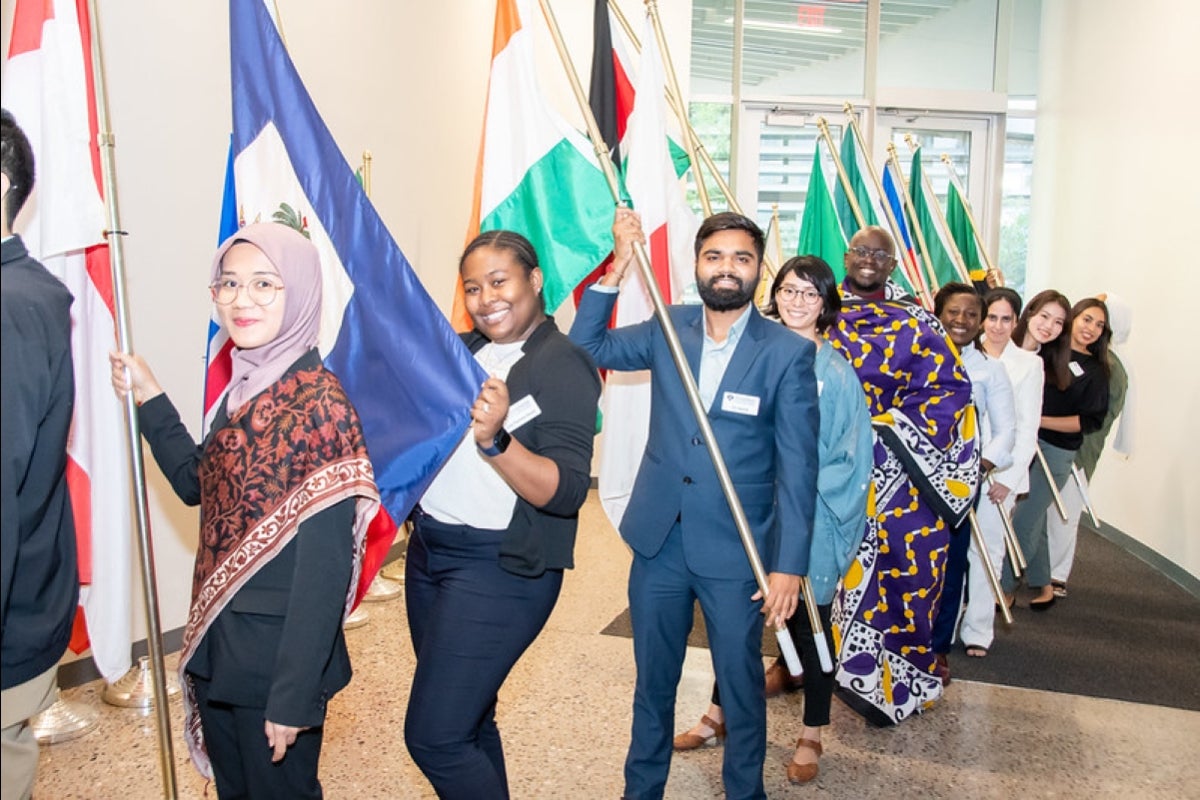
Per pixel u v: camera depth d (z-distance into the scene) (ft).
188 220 12.31
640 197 10.12
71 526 5.12
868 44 27.32
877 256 11.32
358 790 9.09
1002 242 28.73
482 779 6.44
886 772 9.86
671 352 7.66
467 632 6.44
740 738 8.00
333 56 14.75
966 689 12.26
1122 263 21.53
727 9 26.78
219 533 5.43
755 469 7.91
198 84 12.37
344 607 5.60
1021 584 17.60
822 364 9.05
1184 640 14.42
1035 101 28.17
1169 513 18.72
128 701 10.68
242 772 5.76
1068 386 15.57
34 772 5.11
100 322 7.91
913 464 10.97
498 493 6.56
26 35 7.13
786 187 27.58
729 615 7.85
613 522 10.12
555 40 8.40
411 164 17.40
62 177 7.22
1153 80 20.08
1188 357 18.16
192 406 12.50
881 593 11.09
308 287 5.63
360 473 5.43
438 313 6.68
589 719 10.81
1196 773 10.00
